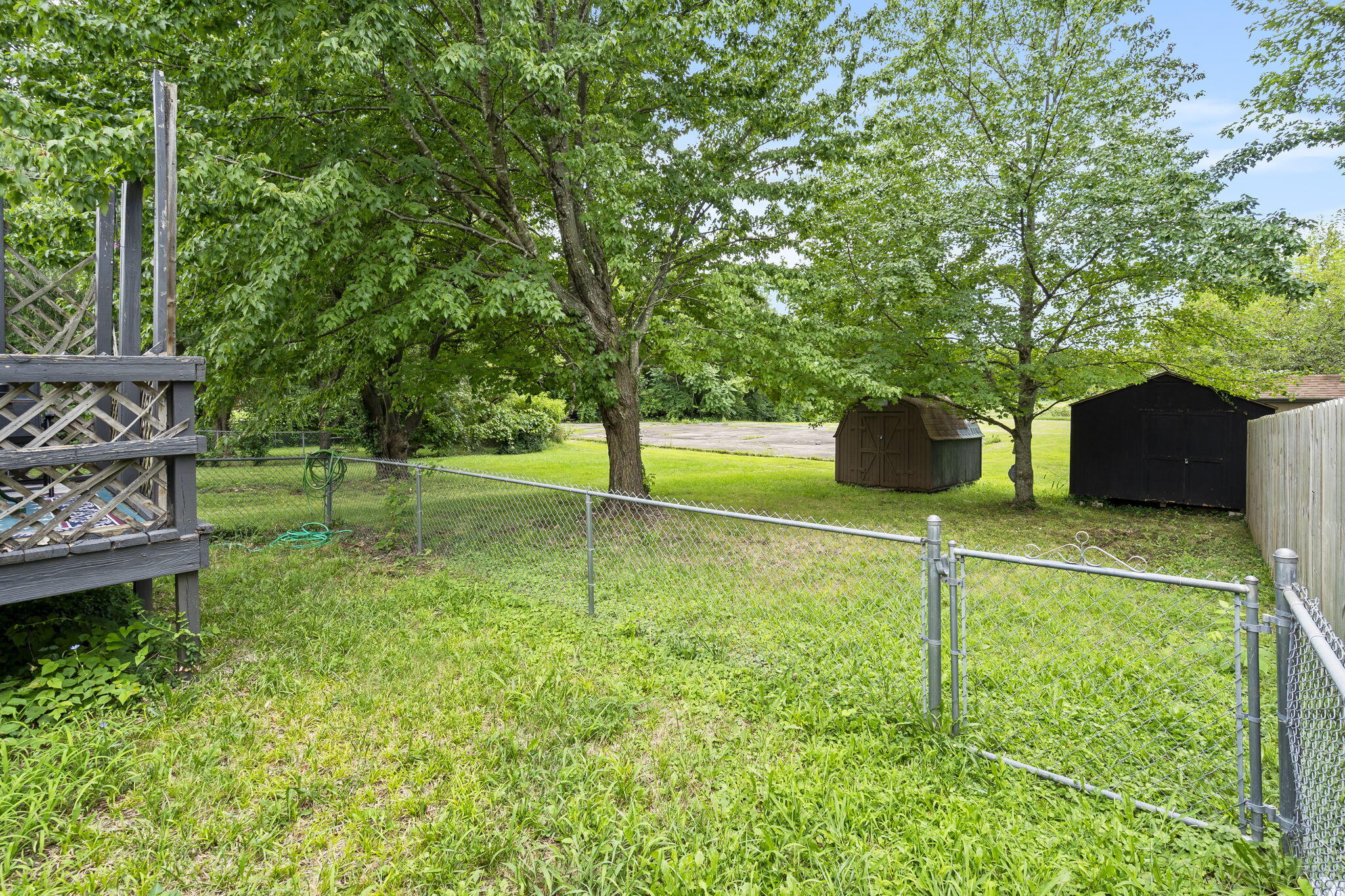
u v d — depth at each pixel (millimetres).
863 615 5363
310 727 3740
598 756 3357
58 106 6590
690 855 2539
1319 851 2271
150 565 4324
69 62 7012
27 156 4359
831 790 2949
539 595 6375
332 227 7727
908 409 14789
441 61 6754
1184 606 5605
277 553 8359
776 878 2475
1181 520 11352
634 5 7992
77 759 3182
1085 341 12117
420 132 9266
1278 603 2541
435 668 4551
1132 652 4527
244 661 4680
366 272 7629
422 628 5461
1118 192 9805
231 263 7910
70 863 2559
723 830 2711
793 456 23234
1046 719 3578
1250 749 2615
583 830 2721
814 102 10336
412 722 3738
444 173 8797
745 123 10852
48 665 3762
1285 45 9734
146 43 6711
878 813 2799
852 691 3992
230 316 7539
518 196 10805
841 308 12500
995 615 5371
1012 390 12578
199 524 4625
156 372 4266
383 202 7660
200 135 6559
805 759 3299
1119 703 3758
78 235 7039
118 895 2430
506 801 3014
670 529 9867
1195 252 9219
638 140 9656
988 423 13008
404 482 9289
